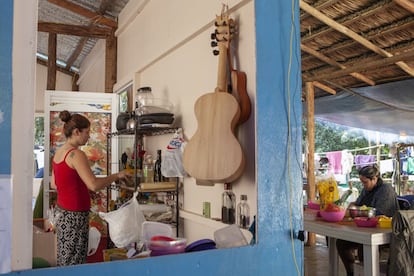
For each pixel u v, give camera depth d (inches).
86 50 299.6
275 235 58.6
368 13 153.1
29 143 41.6
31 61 42.1
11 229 39.8
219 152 78.8
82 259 95.5
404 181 237.8
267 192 58.6
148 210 110.9
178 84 118.4
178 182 111.3
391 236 101.3
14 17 41.3
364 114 245.6
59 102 169.0
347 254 139.9
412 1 140.1
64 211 93.6
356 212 122.3
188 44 112.0
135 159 114.4
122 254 72.9
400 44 171.8
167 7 126.3
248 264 55.6
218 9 92.8
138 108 121.3
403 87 203.8
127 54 179.6
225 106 79.2
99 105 175.5
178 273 49.6
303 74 229.5
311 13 158.6
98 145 172.7
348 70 186.9
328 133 419.5
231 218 85.8
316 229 117.9
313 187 216.5
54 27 194.7
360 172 148.3
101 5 194.9
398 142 267.0
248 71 81.9
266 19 61.1
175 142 108.9
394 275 99.4
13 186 40.3
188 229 108.7
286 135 61.1
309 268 169.0
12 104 40.5
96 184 93.7
